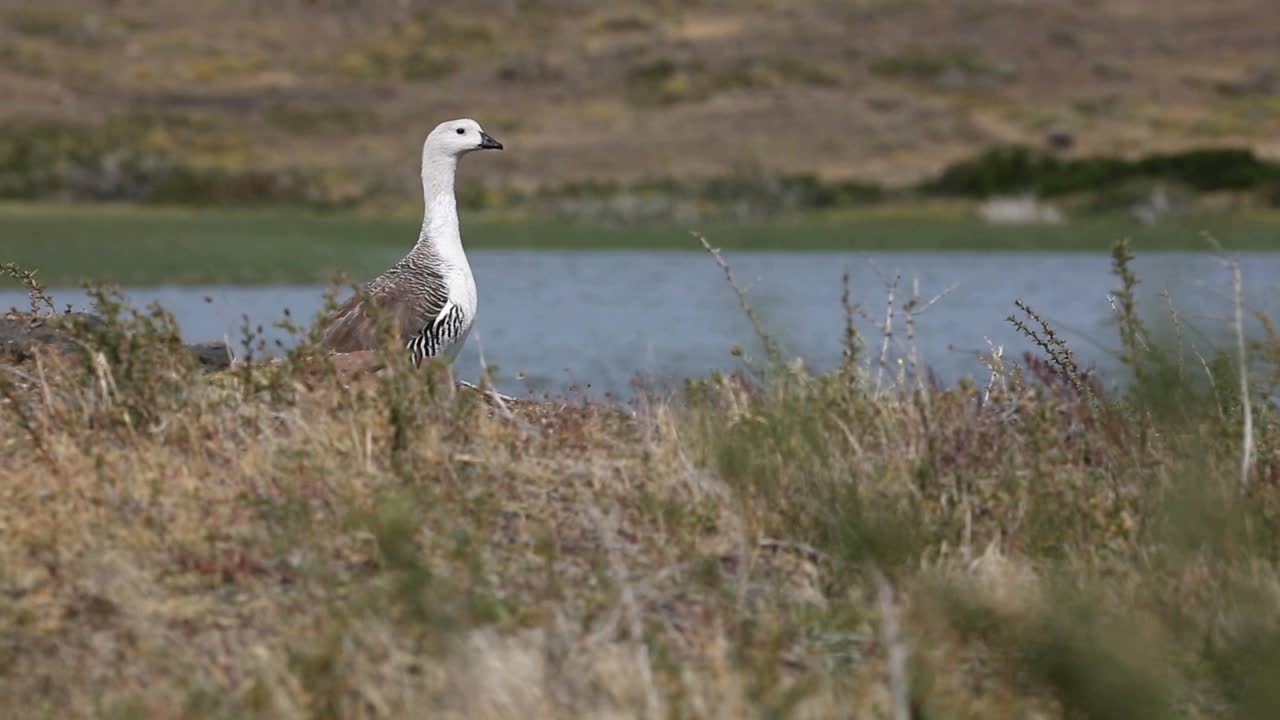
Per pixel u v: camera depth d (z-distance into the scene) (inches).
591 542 422.9
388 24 6756.9
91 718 326.6
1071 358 526.9
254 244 2486.5
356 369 513.3
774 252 2913.4
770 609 389.7
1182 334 500.4
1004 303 1955.0
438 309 647.1
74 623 364.5
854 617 388.5
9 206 3612.2
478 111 5546.3
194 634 360.5
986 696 355.9
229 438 476.4
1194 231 3088.1
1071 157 4749.0
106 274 2080.5
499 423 511.8
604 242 3112.7
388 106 5634.8
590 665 349.1
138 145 4889.3
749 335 714.2
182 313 1676.9
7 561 388.8
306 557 397.4
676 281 2306.8
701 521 437.4
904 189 4138.8
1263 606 388.8
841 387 495.5
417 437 467.2
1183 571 410.3
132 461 446.0
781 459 455.8
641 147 4990.2
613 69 5994.1
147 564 393.4
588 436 509.7
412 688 338.3
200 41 6402.6
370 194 4153.5
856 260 2694.4
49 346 585.3
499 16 6865.2
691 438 493.4
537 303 1994.3
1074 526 439.2
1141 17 6742.1
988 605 385.1
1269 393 493.7
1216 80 5866.1
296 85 5856.3
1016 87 5851.4
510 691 335.6
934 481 453.4
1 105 5334.6
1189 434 466.6
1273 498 449.7
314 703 329.7
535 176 4628.4
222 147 5027.1
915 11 6796.3
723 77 5757.9
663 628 372.8
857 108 5418.3
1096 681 349.7
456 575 390.3
